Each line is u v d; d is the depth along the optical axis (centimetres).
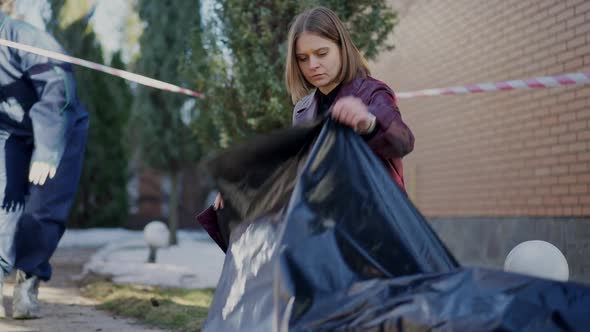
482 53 762
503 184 718
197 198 2411
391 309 166
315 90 252
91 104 1859
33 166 402
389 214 187
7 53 414
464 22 801
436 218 870
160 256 924
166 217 2347
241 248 219
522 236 672
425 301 163
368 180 190
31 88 423
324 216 182
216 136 737
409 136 214
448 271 174
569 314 150
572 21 592
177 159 1377
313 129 203
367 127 208
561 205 612
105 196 1941
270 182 215
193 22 1367
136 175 2362
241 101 562
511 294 155
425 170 911
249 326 200
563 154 611
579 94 586
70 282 683
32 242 422
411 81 955
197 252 1008
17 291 427
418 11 927
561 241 606
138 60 1407
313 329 167
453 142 831
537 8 650
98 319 439
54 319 431
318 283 172
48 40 427
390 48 593
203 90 609
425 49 908
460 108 813
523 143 679
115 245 1205
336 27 237
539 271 339
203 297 546
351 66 237
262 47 557
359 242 182
